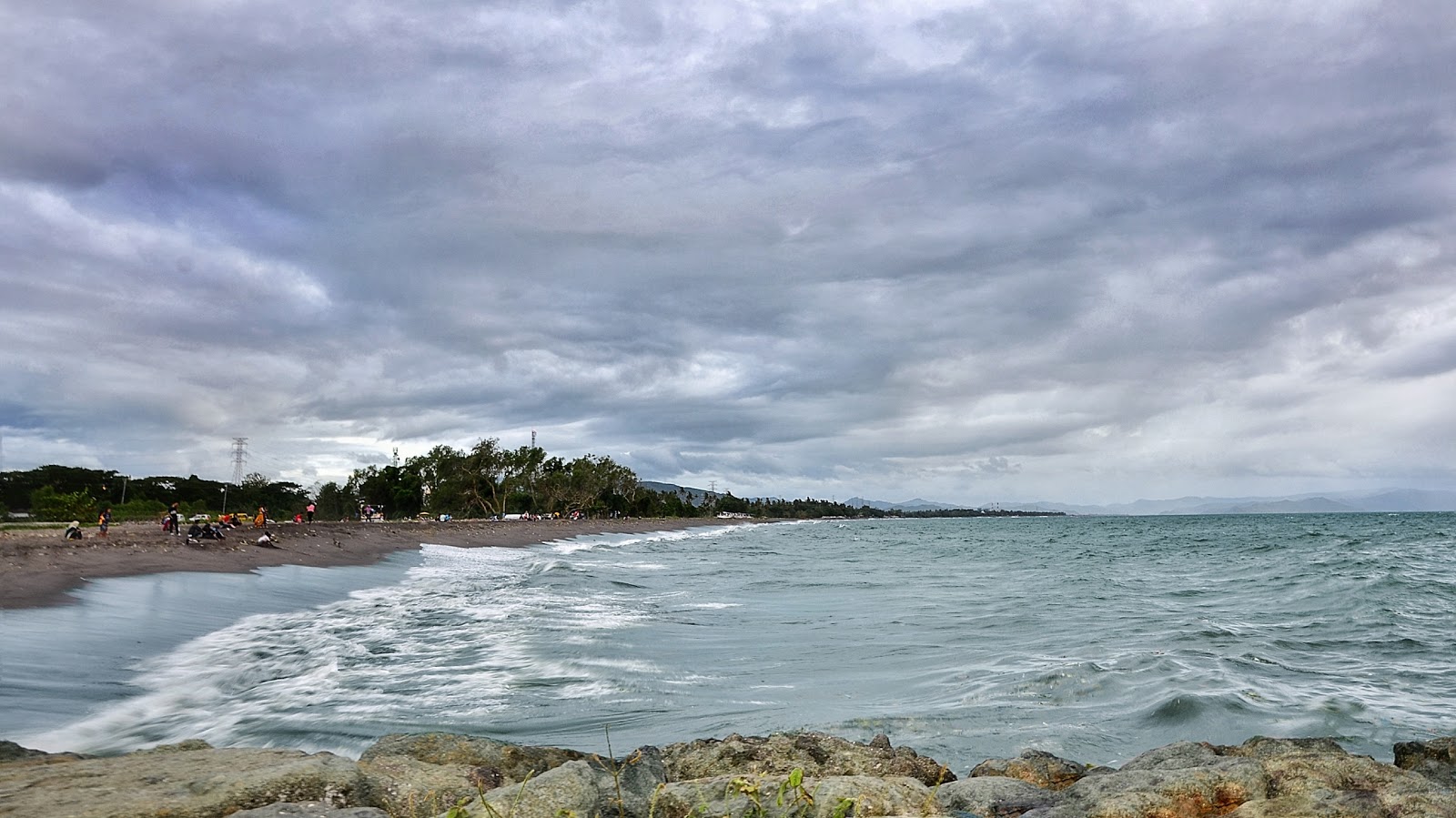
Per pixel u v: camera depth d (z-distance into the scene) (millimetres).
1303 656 16719
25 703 11531
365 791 5828
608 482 156750
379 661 15531
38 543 30594
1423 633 19469
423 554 49219
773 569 43781
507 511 136750
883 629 20094
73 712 11406
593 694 13008
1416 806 5441
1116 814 6062
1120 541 80500
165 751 7121
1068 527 161000
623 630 19609
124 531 44562
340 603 25266
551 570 39125
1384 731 11516
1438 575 33688
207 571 27953
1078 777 8344
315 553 38812
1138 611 24109
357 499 115188
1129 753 10508
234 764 5895
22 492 92812
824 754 8359
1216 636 18797
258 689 13234
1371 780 6391
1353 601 25438
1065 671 14539
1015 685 13750
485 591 29688
